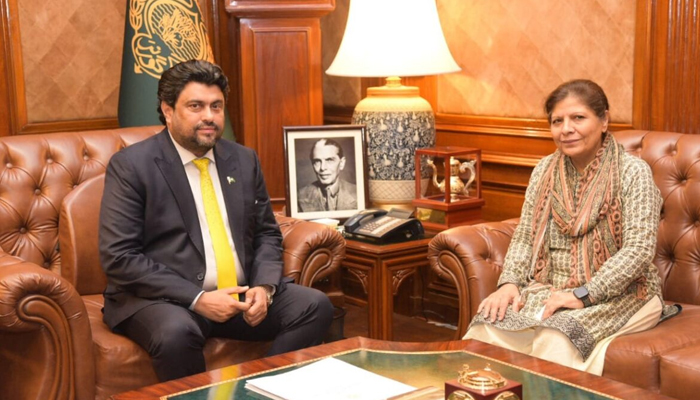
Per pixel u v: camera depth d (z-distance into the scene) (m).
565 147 2.95
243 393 2.16
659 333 2.73
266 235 3.22
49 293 2.63
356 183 4.19
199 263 2.98
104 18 4.54
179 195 2.97
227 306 2.81
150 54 4.05
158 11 4.07
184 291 2.84
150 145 3.00
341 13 5.04
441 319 4.64
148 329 2.76
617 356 2.63
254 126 4.49
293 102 4.51
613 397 2.09
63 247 3.24
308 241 3.27
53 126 4.43
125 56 4.14
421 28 4.09
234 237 3.07
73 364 2.70
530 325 2.75
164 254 2.96
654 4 3.68
